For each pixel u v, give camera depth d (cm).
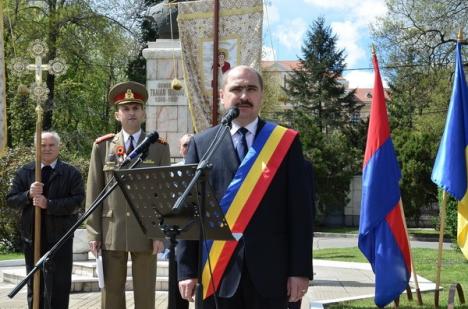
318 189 3378
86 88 3150
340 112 4744
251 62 940
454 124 821
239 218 397
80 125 3112
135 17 2941
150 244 607
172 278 363
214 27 931
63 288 625
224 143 416
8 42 2633
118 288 618
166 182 352
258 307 394
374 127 822
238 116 408
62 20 2720
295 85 4834
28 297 633
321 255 1722
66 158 1800
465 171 818
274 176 403
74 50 2773
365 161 822
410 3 2577
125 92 625
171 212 359
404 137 2897
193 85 970
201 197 348
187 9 971
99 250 613
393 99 4072
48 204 616
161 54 1134
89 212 428
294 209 400
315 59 4800
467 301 891
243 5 945
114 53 2870
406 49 2614
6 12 2606
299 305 572
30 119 2478
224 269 397
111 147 622
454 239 1783
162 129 1130
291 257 395
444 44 2558
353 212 3612
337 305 868
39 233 607
